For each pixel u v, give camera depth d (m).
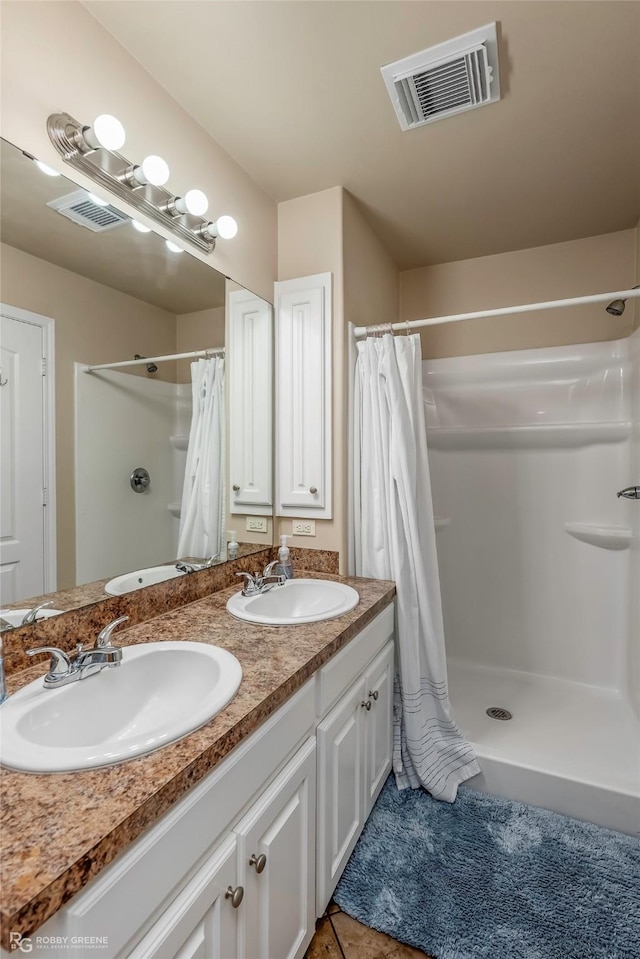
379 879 1.37
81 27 1.15
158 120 1.39
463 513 2.60
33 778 0.67
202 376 1.64
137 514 1.39
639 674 2.00
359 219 2.07
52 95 1.09
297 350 1.96
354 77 1.36
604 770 1.66
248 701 0.89
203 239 1.57
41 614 1.10
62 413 1.17
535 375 2.40
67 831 0.57
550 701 2.21
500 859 1.43
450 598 2.64
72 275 1.18
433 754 1.77
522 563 2.48
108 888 0.57
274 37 1.23
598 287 2.30
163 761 0.71
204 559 1.66
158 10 1.16
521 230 2.25
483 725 2.00
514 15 1.17
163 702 1.08
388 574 1.86
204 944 0.74
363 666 1.48
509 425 2.45
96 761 0.69
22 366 1.07
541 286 2.42
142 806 0.61
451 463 2.62
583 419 2.30
